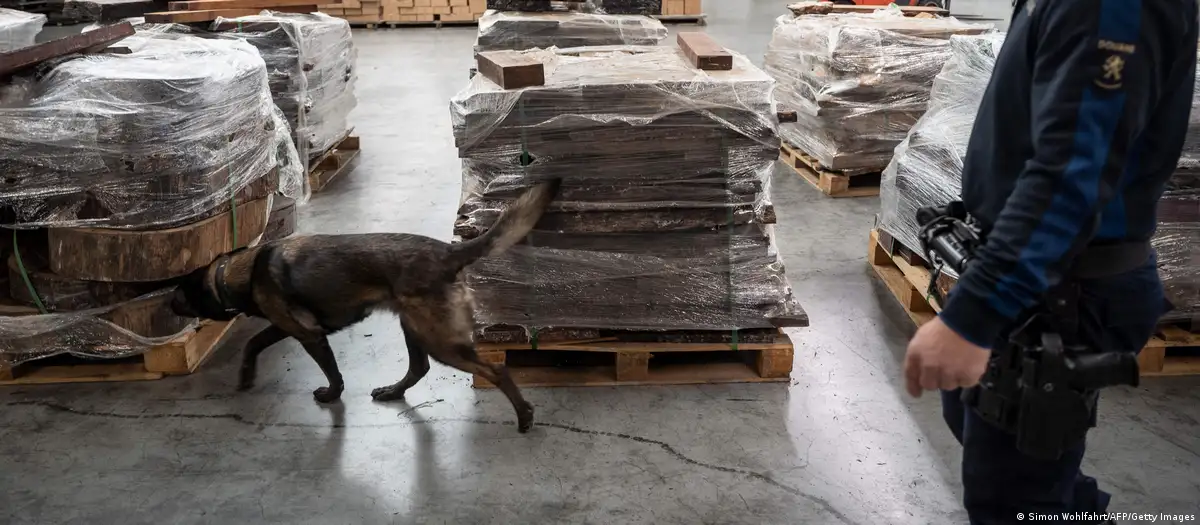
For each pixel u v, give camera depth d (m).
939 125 3.63
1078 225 1.36
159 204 3.05
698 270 3.19
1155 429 2.95
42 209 3.04
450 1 13.77
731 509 2.58
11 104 2.91
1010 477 1.82
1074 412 1.58
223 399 3.24
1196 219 3.01
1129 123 1.36
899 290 4.03
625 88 2.95
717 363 3.46
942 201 3.43
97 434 3.00
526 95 2.94
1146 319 1.67
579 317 3.23
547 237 3.15
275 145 3.72
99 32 3.49
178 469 2.80
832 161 5.61
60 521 2.55
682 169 3.08
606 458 2.85
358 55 11.15
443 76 9.85
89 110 2.88
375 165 6.52
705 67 3.29
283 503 2.63
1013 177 1.65
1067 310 1.60
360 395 3.27
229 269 2.98
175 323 3.38
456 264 2.76
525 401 2.97
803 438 2.95
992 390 1.68
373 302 2.85
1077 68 1.37
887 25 5.45
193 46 3.65
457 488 2.70
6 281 3.43
